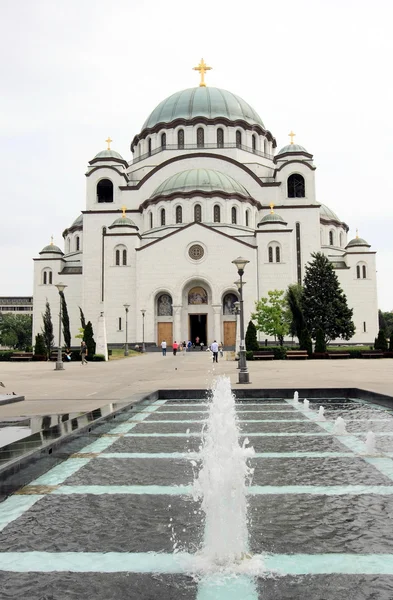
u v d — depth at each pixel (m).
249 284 56.59
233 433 5.47
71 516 5.73
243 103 70.56
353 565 4.51
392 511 5.83
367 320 63.66
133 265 58.38
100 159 66.12
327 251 71.00
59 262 65.69
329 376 22.59
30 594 4.04
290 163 64.75
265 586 4.17
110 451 8.87
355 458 8.25
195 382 20.84
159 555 4.74
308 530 5.30
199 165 64.50
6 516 5.74
